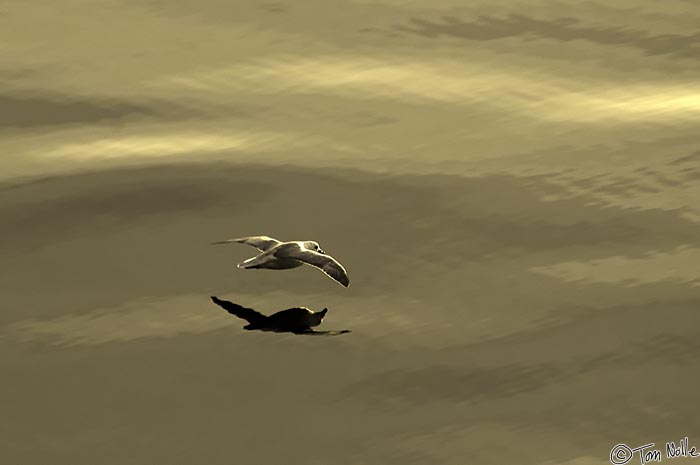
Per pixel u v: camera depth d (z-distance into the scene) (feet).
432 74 149.07
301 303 109.60
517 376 100.99
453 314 108.27
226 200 125.59
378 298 110.52
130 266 115.14
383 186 127.85
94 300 110.11
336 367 101.45
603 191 126.62
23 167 130.93
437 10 163.22
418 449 93.25
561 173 129.80
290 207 124.36
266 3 165.37
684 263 115.03
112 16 162.30
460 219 122.21
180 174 129.49
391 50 154.40
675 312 108.58
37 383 99.76
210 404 97.50
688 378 100.99
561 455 93.04
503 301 110.11
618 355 103.55
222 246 118.01
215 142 135.95
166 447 93.20
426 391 99.19
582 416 96.89
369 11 163.22
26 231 120.57
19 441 93.66
